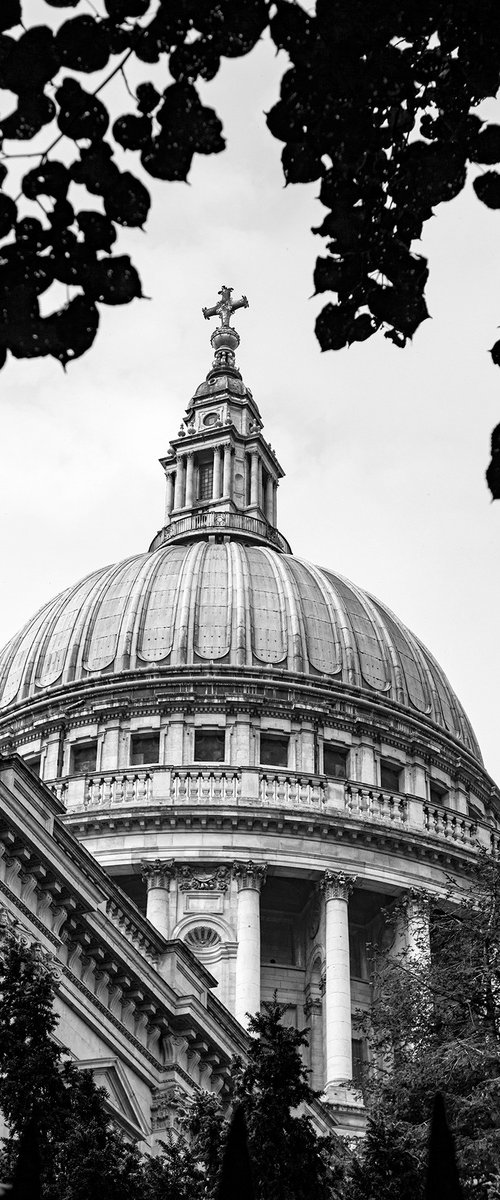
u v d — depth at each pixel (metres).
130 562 93.19
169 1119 43.81
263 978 79.12
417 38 13.74
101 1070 41.16
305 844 79.44
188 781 80.00
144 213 13.00
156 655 85.75
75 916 41.09
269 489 102.44
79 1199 29.16
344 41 13.26
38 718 85.12
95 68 12.85
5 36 12.66
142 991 44.03
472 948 40.94
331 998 75.94
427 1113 37.81
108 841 78.75
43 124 12.88
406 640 92.81
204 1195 31.92
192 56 12.97
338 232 14.29
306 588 90.69
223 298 112.75
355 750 84.69
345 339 14.62
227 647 85.94
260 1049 34.16
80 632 87.88
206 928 77.06
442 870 81.06
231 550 92.38
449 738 89.00
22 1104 30.17
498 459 14.53
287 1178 31.75
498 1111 36.84
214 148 13.05
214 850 78.50
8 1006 31.23
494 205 14.42
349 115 13.69
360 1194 33.62
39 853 39.28
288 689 84.50
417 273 14.37
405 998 41.69
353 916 81.69
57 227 12.95
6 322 12.91
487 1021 39.62
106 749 82.81
